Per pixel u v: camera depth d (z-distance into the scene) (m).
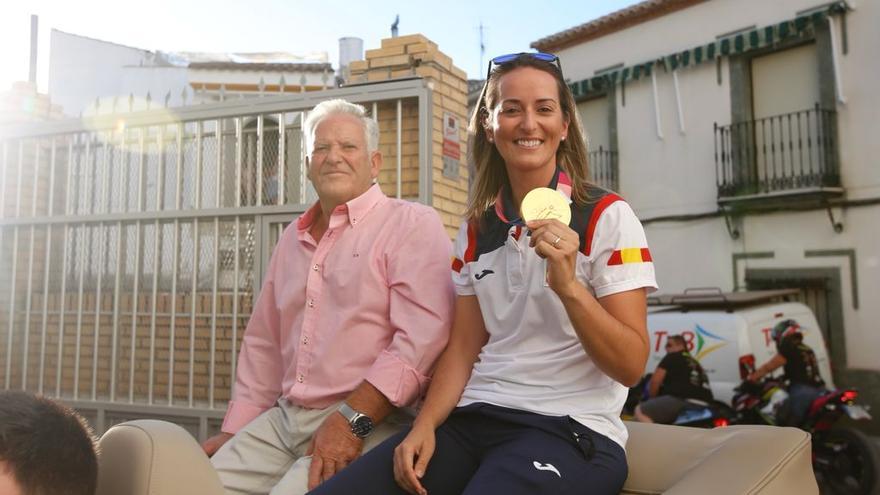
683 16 12.77
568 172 1.98
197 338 5.13
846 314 10.72
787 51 11.66
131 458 1.27
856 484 5.56
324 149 2.52
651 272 1.70
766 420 5.91
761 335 7.09
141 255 5.29
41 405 1.07
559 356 1.75
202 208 5.13
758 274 11.70
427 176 4.78
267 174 5.10
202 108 5.17
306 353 2.44
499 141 1.90
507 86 1.88
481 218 2.02
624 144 13.59
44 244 5.70
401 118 4.96
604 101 14.23
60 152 5.72
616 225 1.71
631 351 1.60
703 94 12.45
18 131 5.71
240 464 2.39
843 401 5.60
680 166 12.76
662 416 5.60
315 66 11.01
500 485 1.53
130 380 5.22
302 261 2.58
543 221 1.56
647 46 13.30
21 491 0.98
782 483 1.58
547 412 1.70
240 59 13.57
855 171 10.68
